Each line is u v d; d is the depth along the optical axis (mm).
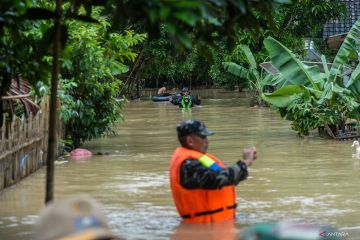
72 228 3418
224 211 9891
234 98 50625
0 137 13617
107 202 12266
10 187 14172
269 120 30984
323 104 23344
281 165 16859
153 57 45781
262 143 22000
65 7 16375
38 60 8812
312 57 44281
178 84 70625
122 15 7016
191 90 66750
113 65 20797
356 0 44312
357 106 23078
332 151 19703
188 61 51125
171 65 51125
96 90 20359
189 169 9586
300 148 20547
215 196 9789
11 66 8867
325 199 12328
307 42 46188
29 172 15836
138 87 51281
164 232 9695
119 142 22531
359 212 11094
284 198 12477
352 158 18062
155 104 44500
